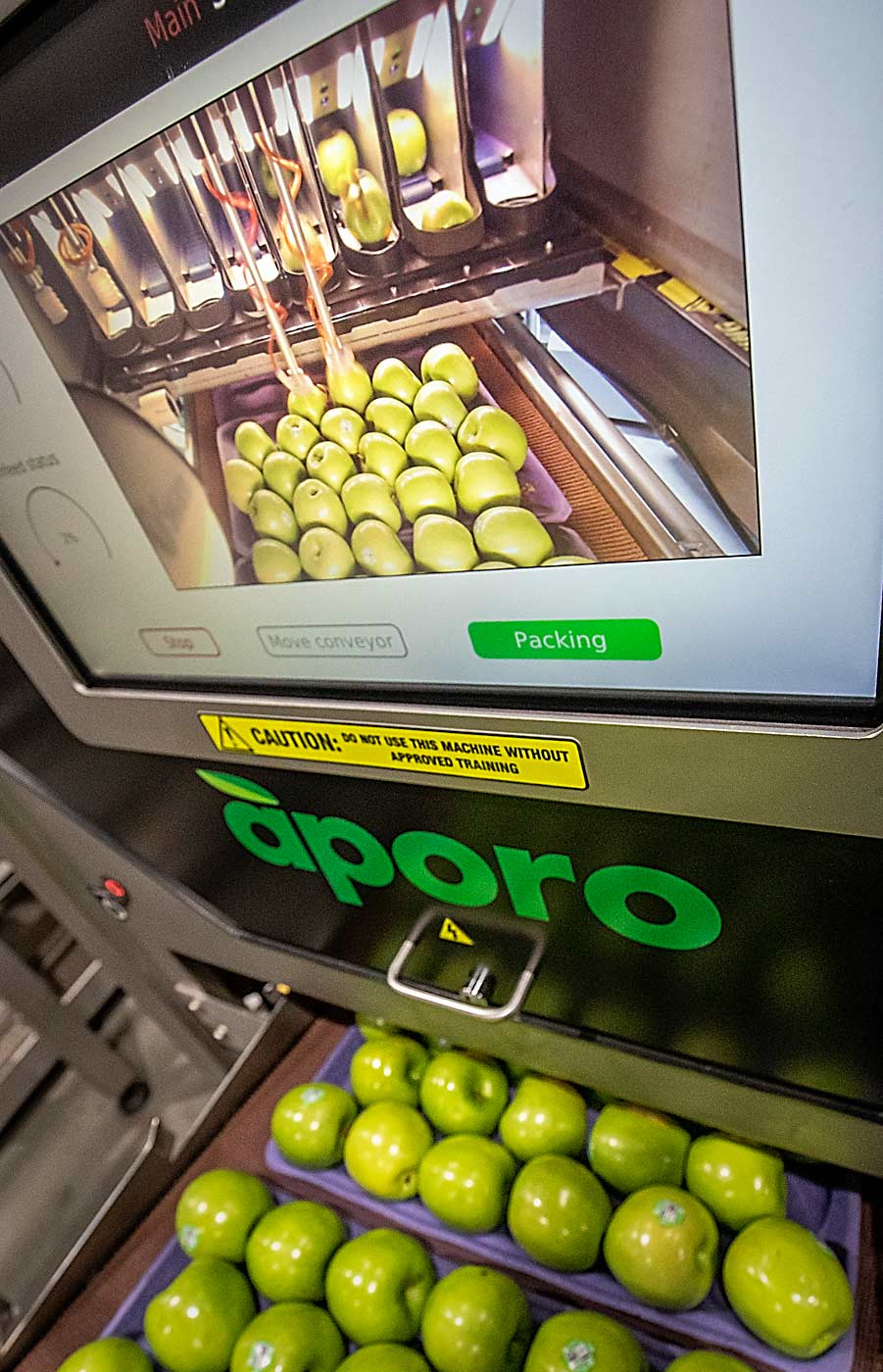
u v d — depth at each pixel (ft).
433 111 0.99
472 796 1.72
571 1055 2.30
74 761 2.46
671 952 1.77
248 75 1.07
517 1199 2.34
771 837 1.40
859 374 0.94
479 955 2.20
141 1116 3.73
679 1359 2.10
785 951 1.59
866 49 0.77
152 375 1.42
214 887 2.65
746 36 0.81
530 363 1.12
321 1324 2.41
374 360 1.22
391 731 1.69
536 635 1.39
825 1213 2.37
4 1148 3.49
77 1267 2.85
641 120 0.90
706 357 1.01
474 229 1.05
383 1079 2.78
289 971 2.81
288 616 1.65
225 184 1.17
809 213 0.87
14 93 1.24
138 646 1.96
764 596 1.15
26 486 1.76
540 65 0.92
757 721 1.26
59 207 1.31
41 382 1.55
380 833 2.00
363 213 1.10
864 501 1.01
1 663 2.24
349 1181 2.82
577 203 0.98
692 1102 2.15
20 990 3.21
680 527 1.15
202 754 2.10
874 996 1.55
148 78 1.13
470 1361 2.17
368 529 1.41
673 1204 2.19
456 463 1.26
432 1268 2.53
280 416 1.36
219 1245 2.67
